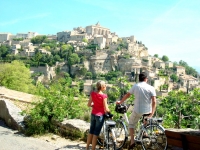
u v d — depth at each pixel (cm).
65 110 1009
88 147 702
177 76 17012
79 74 17550
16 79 4650
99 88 689
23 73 4866
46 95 1016
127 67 17750
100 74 17538
